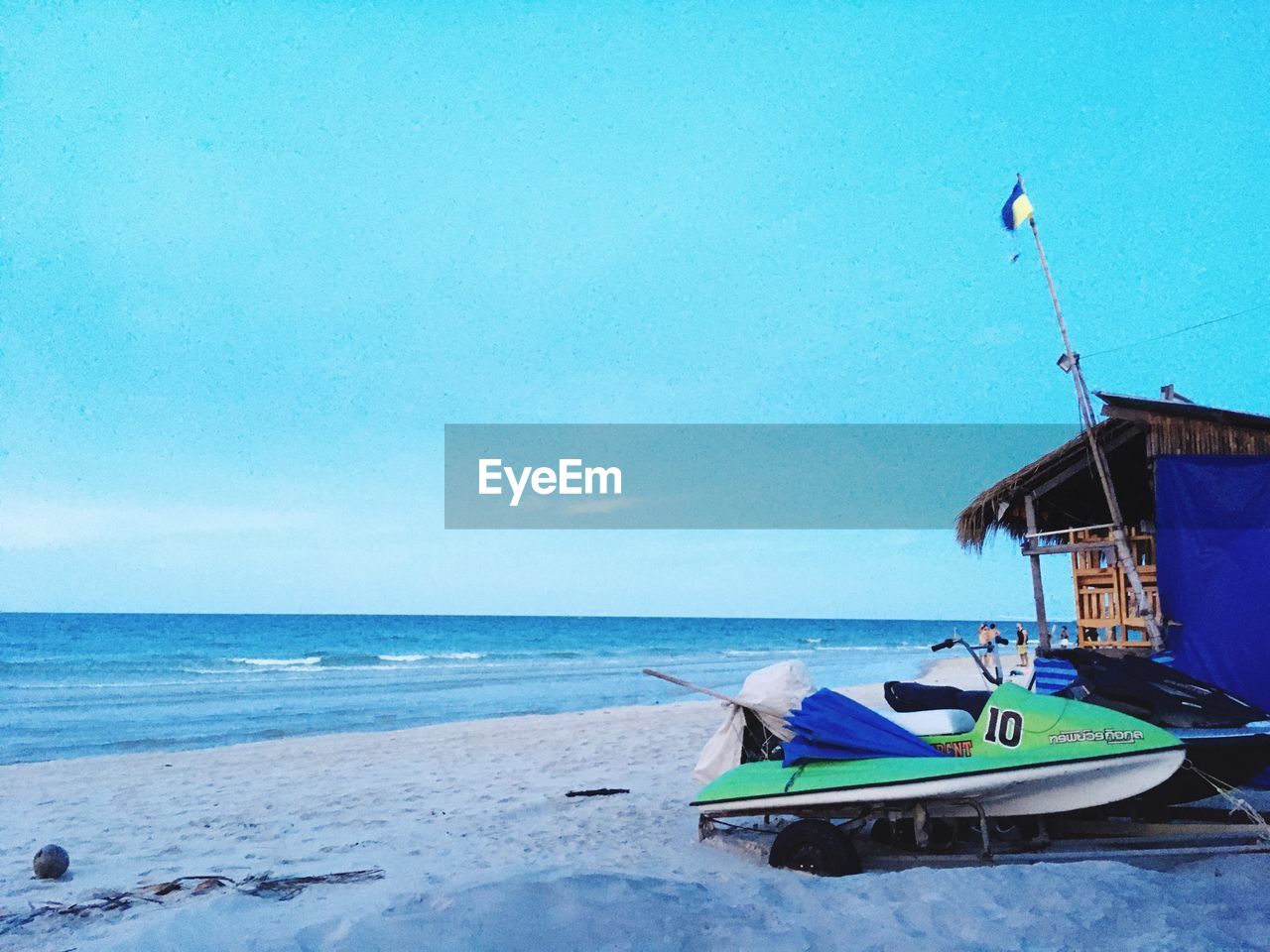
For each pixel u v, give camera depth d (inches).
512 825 278.1
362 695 980.6
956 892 160.9
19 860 256.8
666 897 153.7
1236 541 315.9
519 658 1854.1
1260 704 301.3
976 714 228.2
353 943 126.8
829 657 1883.6
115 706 872.3
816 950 133.3
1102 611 462.0
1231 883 165.0
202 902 166.4
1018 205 416.2
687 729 550.3
